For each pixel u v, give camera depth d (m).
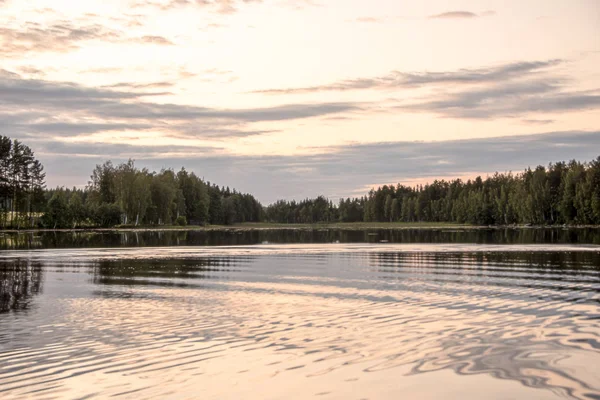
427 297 31.19
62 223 175.75
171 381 16.17
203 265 52.59
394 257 61.25
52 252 71.38
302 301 30.27
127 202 191.62
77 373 17.02
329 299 30.88
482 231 159.00
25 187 165.88
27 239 107.88
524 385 15.54
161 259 59.97
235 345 20.20
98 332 22.64
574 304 28.41
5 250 75.62
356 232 167.38
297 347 19.80
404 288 35.12
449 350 19.12
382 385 15.62
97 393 15.23
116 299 31.67
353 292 33.56
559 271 44.62
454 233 145.38
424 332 21.91
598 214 176.62
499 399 14.56
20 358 18.70
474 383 15.72
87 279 41.66
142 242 98.56
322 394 14.99
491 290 33.78
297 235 140.50
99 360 18.41
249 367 17.42
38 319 25.64
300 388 15.46
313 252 71.25
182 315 26.36
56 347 20.19
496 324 23.38
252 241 104.88
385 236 130.12
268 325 23.73
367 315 25.78
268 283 38.56
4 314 27.02
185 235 134.62
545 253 65.31
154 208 198.62
